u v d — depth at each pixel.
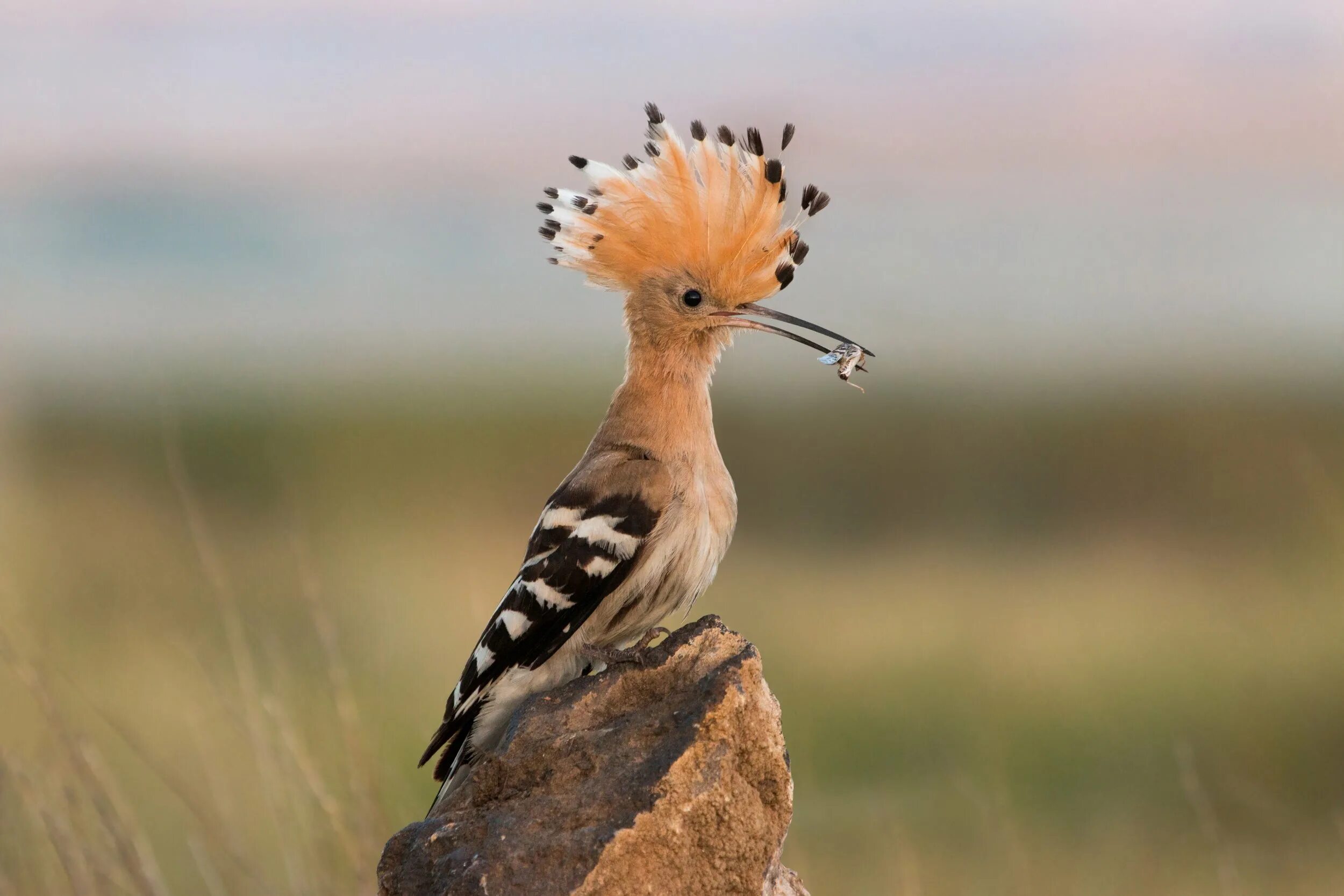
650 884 12.66
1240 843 27.42
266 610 31.31
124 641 29.41
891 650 40.12
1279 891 25.69
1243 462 62.31
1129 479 64.31
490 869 12.41
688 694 13.58
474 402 96.06
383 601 34.12
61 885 20.39
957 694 36.22
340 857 20.05
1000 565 52.31
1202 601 43.53
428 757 17.42
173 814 24.25
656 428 18.11
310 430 77.38
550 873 12.44
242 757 23.47
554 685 17.38
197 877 22.45
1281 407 73.38
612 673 14.13
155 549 37.00
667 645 14.27
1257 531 52.00
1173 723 34.12
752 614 45.06
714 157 18.50
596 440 18.52
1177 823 28.28
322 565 36.75
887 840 25.61
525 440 73.00
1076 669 37.78
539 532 17.52
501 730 17.25
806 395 84.00
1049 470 67.38
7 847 20.52
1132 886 24.98
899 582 49.59
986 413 78.06
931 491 67.62
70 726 22.55
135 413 81.94
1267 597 43.06
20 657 21.28
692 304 18.38
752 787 13.16
